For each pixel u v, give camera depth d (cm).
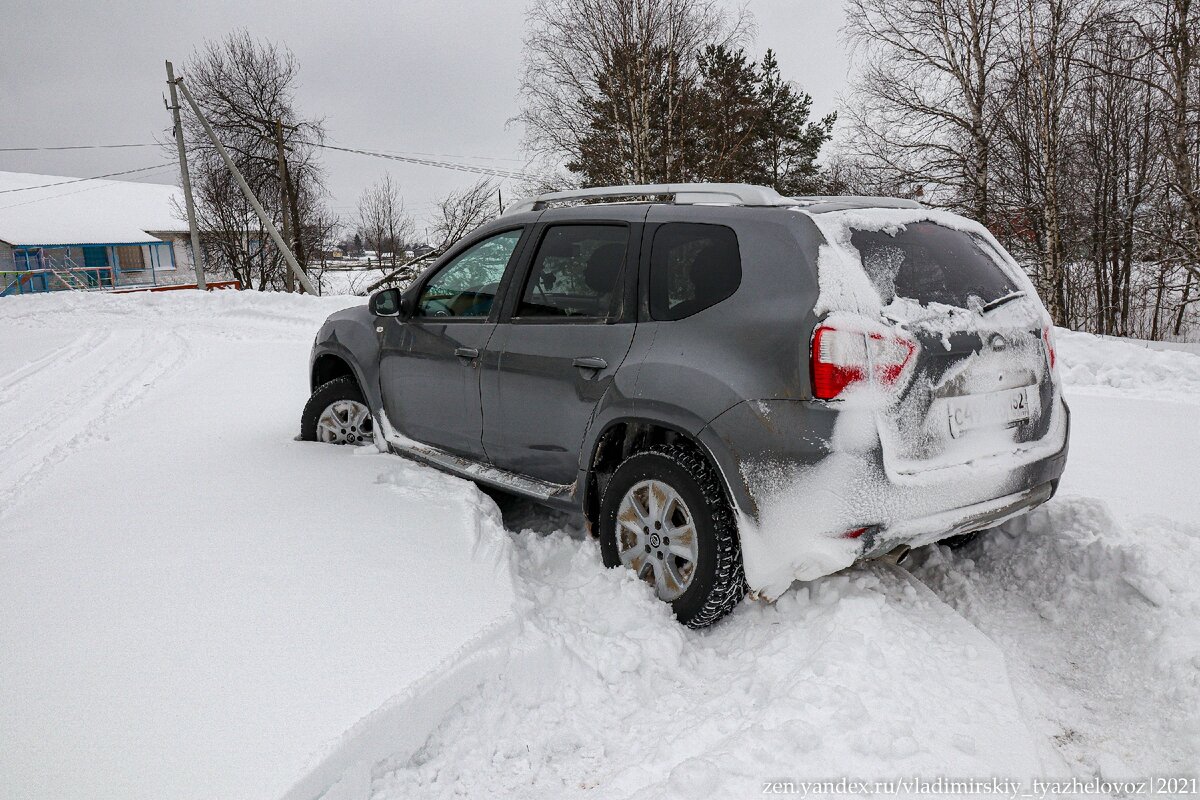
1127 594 302
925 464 273
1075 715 249
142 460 460
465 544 327
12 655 247
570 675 267
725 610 297
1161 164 1723
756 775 209
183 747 207
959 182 1867
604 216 349
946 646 276
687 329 301
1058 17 1686
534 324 362
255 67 3180
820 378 261
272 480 404
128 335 1226
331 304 1594
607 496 327
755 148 2647
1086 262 2030
